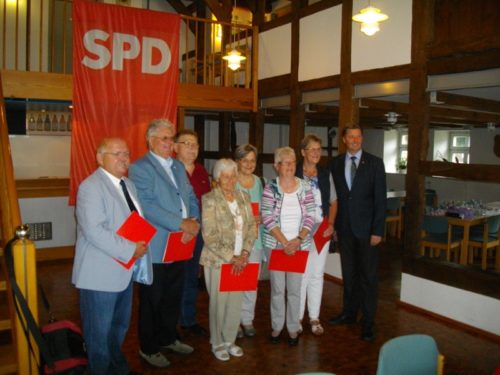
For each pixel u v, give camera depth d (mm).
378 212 3289
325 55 5023
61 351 2277
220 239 2807
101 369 2336
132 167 2699
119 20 5074
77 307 4008
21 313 2123
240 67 6637
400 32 4094
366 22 3830
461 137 9438
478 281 3482
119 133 5133
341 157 3484
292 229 2979
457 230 5762
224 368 2855
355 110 4734
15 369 2297
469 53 3545
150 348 2818
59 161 7586
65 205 5809
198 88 5746
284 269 3021
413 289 3979
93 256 2268
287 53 5668
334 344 3250
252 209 2986
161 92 5332
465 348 3240
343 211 3441
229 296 2932
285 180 3025
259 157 6246
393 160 10430
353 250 3486
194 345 3176
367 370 2877
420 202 3949
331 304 4156
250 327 3363
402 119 7879
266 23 6078
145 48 5223
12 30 6891
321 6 5062
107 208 2287
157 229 2670
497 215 5488
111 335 2516
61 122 7504
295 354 3072
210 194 2852
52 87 4887
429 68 3816
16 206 2406
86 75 4945
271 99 6031
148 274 2518
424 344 1759
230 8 6961
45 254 5707
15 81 4711
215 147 9266
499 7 3299
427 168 3848
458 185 8781
